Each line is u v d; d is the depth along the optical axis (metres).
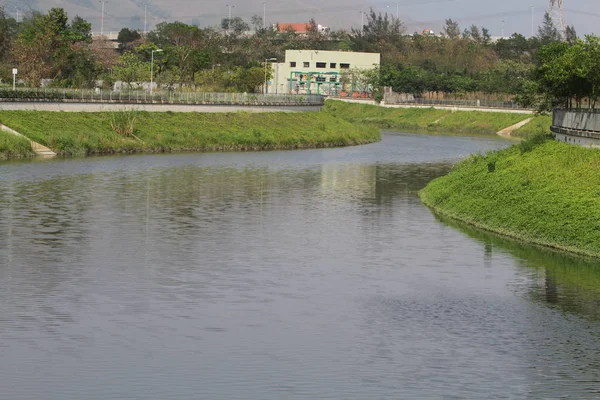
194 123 109.06
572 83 77.31
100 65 143.25
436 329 34.81
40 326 34.38
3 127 90.12
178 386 29.00
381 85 187.62
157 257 45.81
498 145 117.88
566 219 48.88
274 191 69.88
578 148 60.38
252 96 125.12
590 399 28.47
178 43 178.25
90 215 57.22
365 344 33.03
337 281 41.62
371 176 80.69
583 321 35.94
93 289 39.59
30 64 129.12
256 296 38.94
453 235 52.00
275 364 31.00
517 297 39.19
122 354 31.66
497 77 183.88
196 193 67.62
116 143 95.06
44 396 28.08
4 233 50.94
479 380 29.84
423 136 136.12
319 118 128.75
